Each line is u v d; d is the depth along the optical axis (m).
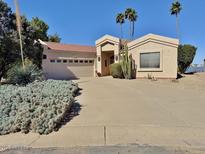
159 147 5.22
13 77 13.29
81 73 27.12
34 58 20.45
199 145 5.30
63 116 7.60
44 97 8.73
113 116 7.89
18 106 7.86
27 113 7.15
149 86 14.98
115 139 5.81
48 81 12.72
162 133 6.18
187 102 9.82
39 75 14.00
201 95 11.42
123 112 8.35
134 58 21.66
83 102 9.96
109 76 25.25
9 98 8.41
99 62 27.00
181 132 6.23
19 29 14.93
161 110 8.56
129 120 7.41
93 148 5.24
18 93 8.96
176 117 7.65
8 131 6.62
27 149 5.33
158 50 20.08
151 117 7.69
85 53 27.48
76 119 7.68
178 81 18.08
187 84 16.22
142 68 21.16
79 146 5.41
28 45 20.00
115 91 12.76
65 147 5.38
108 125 6.97
